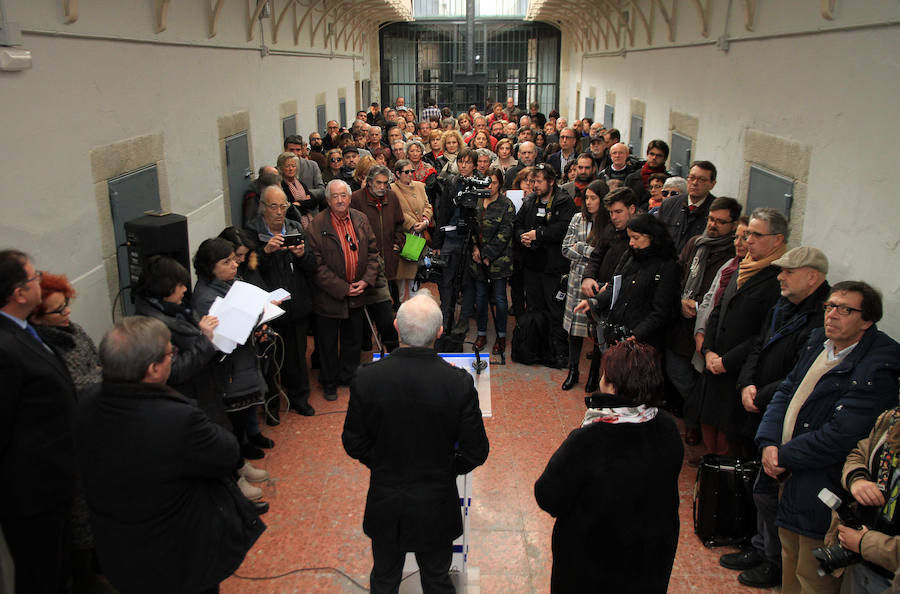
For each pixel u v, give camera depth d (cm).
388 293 549
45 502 252
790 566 289
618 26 1057
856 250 338
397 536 248
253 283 433
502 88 1777
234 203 623
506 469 419
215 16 552
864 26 330
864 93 331
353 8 1216
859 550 226
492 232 567
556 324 573
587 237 502
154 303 321
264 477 404
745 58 507
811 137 392
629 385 210
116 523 223
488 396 299
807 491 271
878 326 317
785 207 425
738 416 366
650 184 561
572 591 225
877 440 237
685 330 420
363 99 1553
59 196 335
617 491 211
